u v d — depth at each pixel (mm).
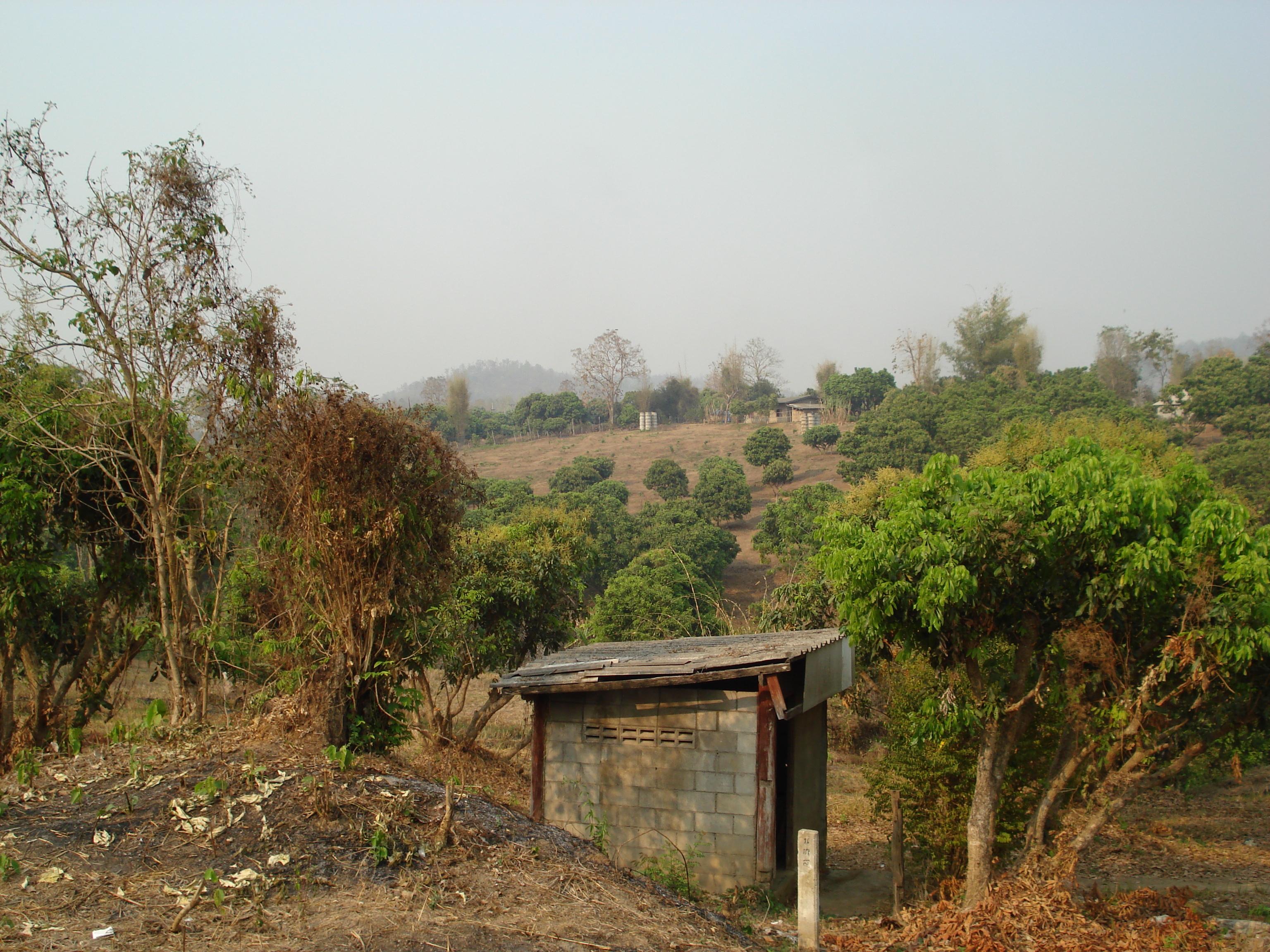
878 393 91312
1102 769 8430
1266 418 53844
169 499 10039
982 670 9391
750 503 59656
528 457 94938
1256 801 17500
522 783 15117
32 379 10258
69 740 8656
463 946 5078
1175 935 7457
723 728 10000
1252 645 6906
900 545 8164
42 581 10477
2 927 4805
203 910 5250
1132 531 7734
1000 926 7418
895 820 9711
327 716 8406
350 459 8570
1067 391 66438
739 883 9758
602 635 27422
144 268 9602
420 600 9336
